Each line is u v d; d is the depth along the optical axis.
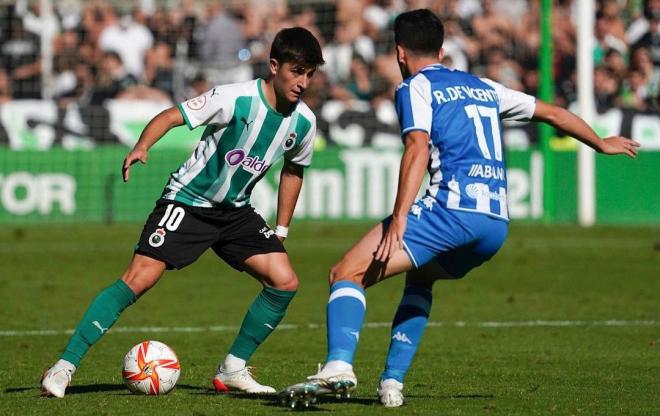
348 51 76.12
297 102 21.48
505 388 23.03
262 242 22.31
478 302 39.78
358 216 68.75
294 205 23.05
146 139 20.42
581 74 66.94
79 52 77.06
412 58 20.44
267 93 21.09
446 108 19.58
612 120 69.88
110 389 22.84
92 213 68.38
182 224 21.70
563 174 71.00
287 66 20.48
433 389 22.86
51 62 76.94
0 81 75.81
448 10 77.00
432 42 20.38
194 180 21.64
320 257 53.94
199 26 77.12
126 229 65.69
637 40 76.12
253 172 21.66
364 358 27.88
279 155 21.70
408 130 19.20
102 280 46.19
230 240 22.25
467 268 20.56
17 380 24.20
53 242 59.97
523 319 35.66
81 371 25.70
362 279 19.42
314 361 27.41
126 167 20.20
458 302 39.78
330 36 78.81
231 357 22.52
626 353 28.70
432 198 19.47
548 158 69.25
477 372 25.44
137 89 74.62
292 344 30.44
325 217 68.69
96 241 60.38
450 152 19.50
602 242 60.62
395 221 18.72
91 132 68.81
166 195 21.98
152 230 21.72
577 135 20.72
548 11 67.44
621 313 37.00
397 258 19.27
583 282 45.38
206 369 26.11
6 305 38.81
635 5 77.25
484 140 19.75
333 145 69.62
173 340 31.38
